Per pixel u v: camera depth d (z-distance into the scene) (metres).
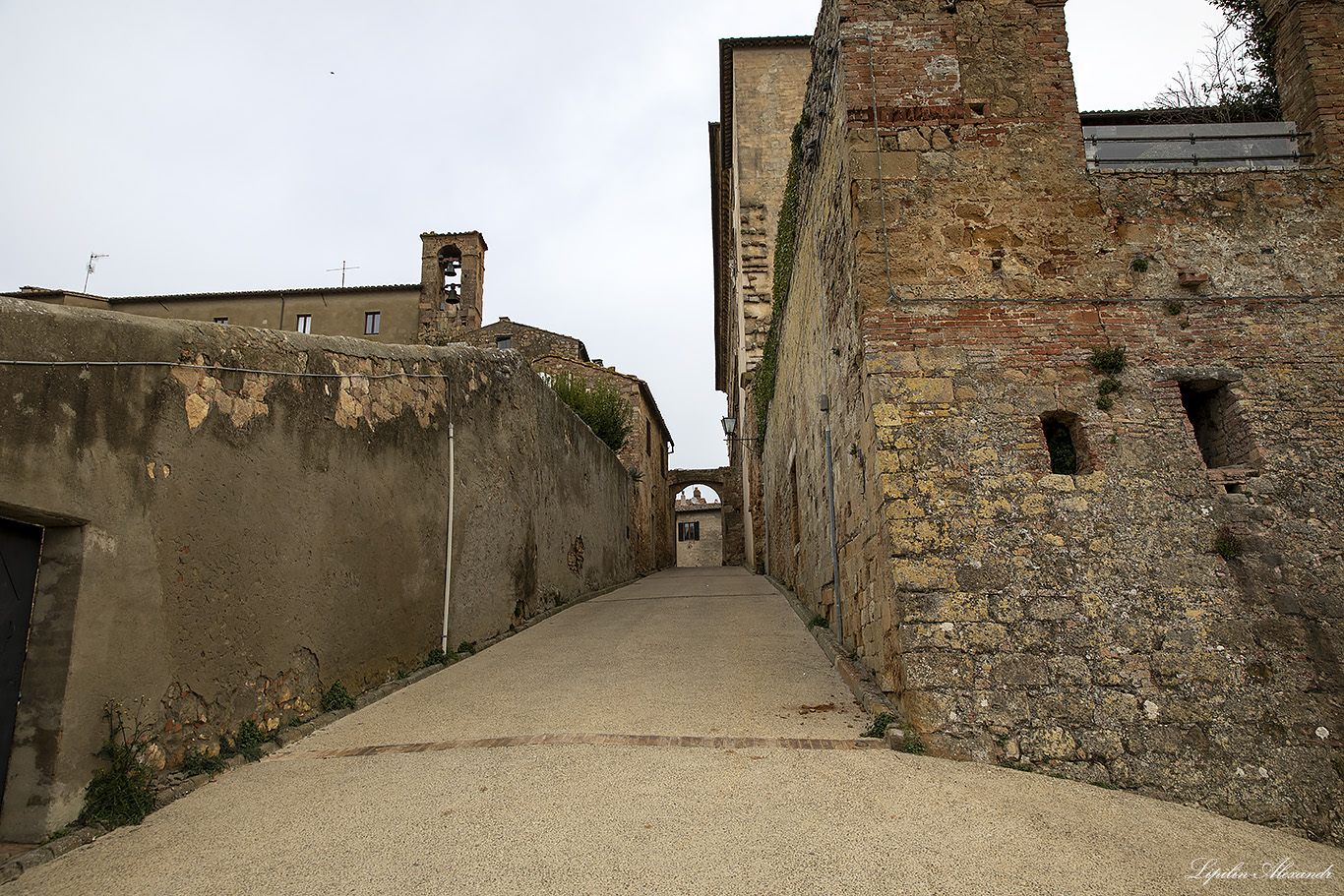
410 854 3.62
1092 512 5.52
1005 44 6.65
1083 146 6.45
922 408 5.77
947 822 3.90
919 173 6.32
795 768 4.54
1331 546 5.51
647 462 24.67
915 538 5.45
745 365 18.94
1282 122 6.79
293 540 5.78
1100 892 3.32
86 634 4.11
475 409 9.30
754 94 18.94
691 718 5.68
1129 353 5.96
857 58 6.60
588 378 23.36
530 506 11.15
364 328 26.53
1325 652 5.21
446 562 8.18
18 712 3.99
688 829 3.79
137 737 4.32
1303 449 5.77
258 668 5.29
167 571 4.64
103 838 3.92
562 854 3.57
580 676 7.23
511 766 4.70
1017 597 5.30
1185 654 5.18
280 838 3.84
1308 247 6.29
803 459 10.52
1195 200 6.37
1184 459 5.69
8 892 3.38
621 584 18.00
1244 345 6.03
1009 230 6.22
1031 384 5.85
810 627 9.09
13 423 3.87
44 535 4.21
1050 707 5.03
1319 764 4.89
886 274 6.10
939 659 5.16
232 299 26.14
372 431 7.00
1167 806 4.52
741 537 30.11
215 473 5.08
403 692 6.77
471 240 29.02
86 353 4.31
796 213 10.16
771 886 3.28
